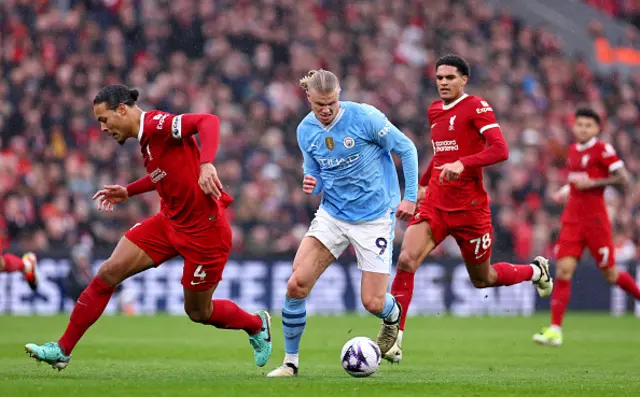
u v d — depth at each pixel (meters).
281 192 74.38
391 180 27.31
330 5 94.62
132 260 25.66
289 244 70.62
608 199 79.69
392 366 32.19
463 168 28.56
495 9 104.19
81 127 74.88
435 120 31.67
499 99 92.69
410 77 92.31
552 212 81.50
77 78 77.69
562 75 99.75
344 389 23.03
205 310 26.75
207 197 25.30
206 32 87.06
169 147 24.94
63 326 50.53
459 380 26.33
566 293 42.28
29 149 71.81
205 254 25.69
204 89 81.56
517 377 28.12
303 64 87.88
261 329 28.16
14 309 62.09
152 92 79.44
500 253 75.31
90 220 68.38
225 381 24.42
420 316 65.44
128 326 52.12
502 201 79.56
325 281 66.81
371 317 62.62
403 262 31.03
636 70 108.69
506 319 63.28
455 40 97.31
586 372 30.77
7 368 28.53
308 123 26.66
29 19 81.06
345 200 26.73
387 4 97.00
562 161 87.44
